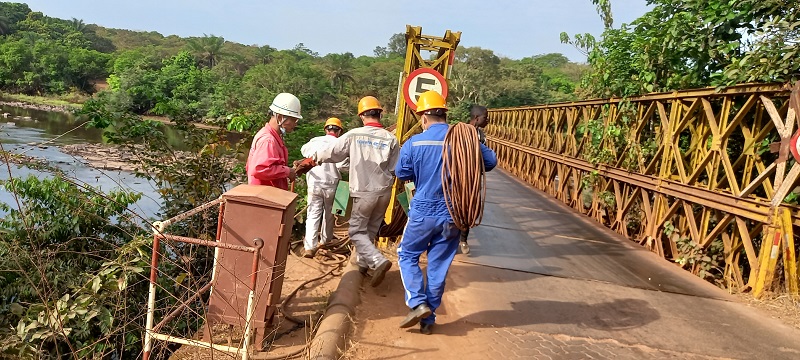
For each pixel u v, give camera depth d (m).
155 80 81.25
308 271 5.72
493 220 8.93
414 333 4.05
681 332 4.45
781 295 5.32
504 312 4.62
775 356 4.09
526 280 5.60
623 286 5.65
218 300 3.81
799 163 5.02
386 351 3.73
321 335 3.77
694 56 7.95
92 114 7.79
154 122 8.24
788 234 5.28
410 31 6.28
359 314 4.36
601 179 9.91
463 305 4.70
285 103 4.39
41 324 4.25
